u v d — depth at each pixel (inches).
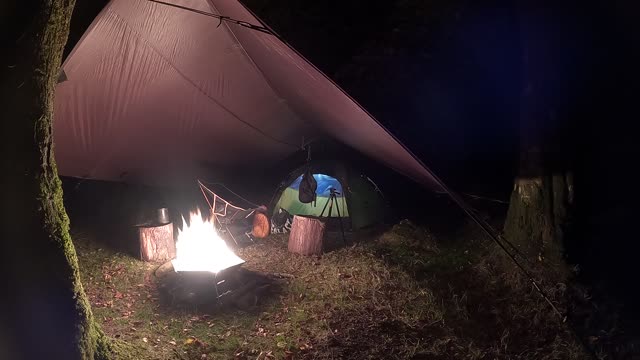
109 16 188.1
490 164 319.6
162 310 174.9
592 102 203.0
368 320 173.3
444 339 167.2
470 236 241.4
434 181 186.1
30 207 112.1
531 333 174.2
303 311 177.6
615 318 178.4
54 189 118.2
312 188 243.4
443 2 360.2
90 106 207.9
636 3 194.5
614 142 208.2
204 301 179.6
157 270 198.8
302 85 203.3
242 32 198.8
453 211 270.8
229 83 226.1
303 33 370.3
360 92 351.6
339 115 201.9
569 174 198.1
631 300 185.2
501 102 350.3
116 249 217.6
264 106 238.2
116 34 194.4
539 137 202.2
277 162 263.0
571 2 193.5
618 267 195.3
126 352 142.6
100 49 195.6
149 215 241.8
